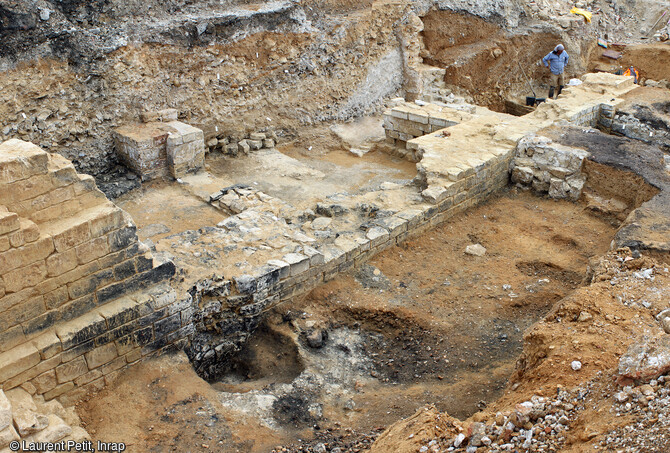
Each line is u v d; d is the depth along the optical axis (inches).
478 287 343.3
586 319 236.1
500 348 296.4
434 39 745.6
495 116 556.7
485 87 778.8
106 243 246.8
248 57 535.2
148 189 455.5
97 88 452.4
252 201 419.2
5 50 402.0
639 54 829.2
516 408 188.5
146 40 470.3
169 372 271.0
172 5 501.7
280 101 572.4
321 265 332.5
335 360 292.5
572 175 445.1
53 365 239.0
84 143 456.8
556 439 176.1
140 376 266.7
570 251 381.7
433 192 403.2
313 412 254.7
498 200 457.1
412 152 545.3
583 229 406.9
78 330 241.8
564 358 214.1
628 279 267.1
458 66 740.0
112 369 260.4
